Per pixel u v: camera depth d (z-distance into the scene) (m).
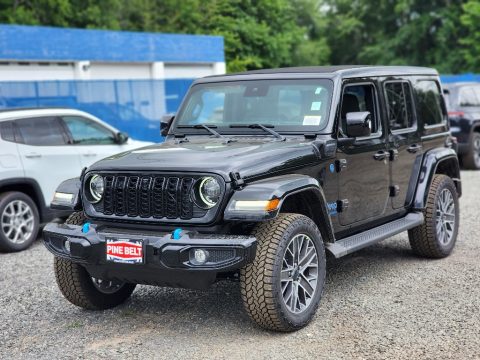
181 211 4.90
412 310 5.55
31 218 8.78
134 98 17.61
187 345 4.96
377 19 55.12
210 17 40.38
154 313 5.77
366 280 6.52
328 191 5.72
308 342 4.90
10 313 5.94
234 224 4.99
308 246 5.22
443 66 46.03
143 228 5.08
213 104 6.35
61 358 4.84
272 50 41.50
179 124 6.45
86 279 5.68
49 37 20.47
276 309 4.87
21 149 8.79
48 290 6.62
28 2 34.31
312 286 5.25
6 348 5.09
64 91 16.25
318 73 6.05
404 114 7.00
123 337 5.22
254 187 4.82
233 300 6.04
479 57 40.66
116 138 9.97
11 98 15.36
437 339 4.88
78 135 9.52
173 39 24.38
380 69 6.72
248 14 43.03
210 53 25.81
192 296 6.20
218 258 4.69
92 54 21.69
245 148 5.36
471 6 40.59
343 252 5.61
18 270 7.56
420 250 7.19
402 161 6.84
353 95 6.20
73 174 9.31
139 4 39.31
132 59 22.95
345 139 5.87
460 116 15.20
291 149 5.39
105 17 36.53
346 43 57.09
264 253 4.85
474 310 5.50
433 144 7.49
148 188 5.00
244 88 6.23
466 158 15.33
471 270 6.75
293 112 5.94
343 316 5.45
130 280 5.17
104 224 5.24
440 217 7.21
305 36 54.25
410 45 48.66
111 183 5.18
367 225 6.42
